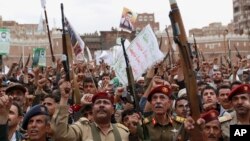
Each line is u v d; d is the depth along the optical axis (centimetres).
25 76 1287
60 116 586
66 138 587
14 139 638
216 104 859
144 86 1132
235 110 640
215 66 1991
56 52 5703
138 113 723
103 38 7225
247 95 623
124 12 2172
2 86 880
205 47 7175
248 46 7138
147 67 1194
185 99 757
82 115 740
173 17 499
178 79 1105
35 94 923
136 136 705
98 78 1705
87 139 599
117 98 985
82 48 1466
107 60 2414
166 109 676
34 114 562
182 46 501
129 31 2178
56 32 5716
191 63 504
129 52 1197
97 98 610
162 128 680
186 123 503
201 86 1009
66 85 594
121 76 1200
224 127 675
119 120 843
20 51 6166
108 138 605
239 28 8794
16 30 6600
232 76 1458
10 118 596
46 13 1463
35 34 6166
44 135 569
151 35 1199
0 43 1477
